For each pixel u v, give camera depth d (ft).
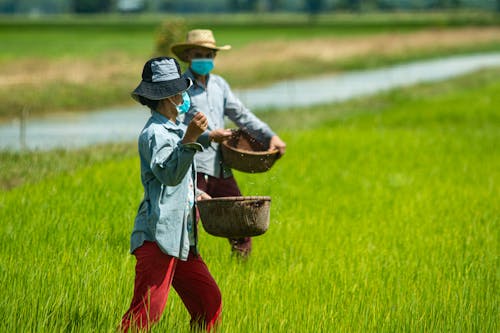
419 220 72.43
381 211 76.38
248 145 58.49
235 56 412.77
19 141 138.62
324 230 66.74
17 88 224.53
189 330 38.96
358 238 64.34
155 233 35.76
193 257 37.88
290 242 61.87
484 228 69.51
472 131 148.46
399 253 60.08
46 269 47.39
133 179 84.12
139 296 36.37
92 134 153.48
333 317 42.34
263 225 39.93
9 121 177.58
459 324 41.19
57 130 160.15
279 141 56.49
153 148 35.24
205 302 38.22
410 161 109.60
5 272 46.50
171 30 284.61
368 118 176.86
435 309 44.16
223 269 52.95
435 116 177.37
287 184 86.94
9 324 37.52
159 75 35.83
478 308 44.62
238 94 252.62
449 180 94.84
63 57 361.71
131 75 280.72
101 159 109.19
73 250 54.39
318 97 245.86
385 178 95.20
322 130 144.36
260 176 86.63
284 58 408.87
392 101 228.84
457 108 192.54
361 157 111.55
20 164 100.78
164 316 40.50
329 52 470.39
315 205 77.77
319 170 98.94
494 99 219.41
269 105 208.85
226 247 59.52
